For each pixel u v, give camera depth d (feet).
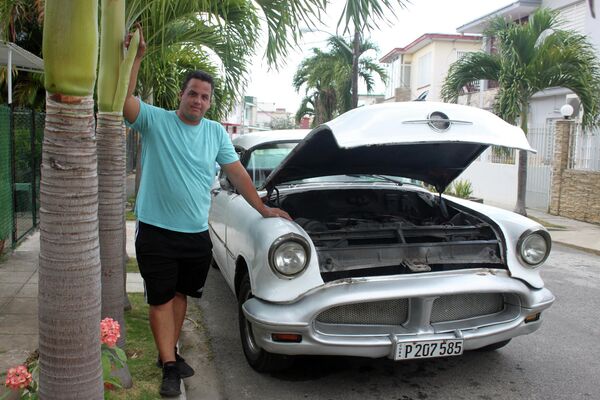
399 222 13.80
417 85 98.07
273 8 12.23
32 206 26.86
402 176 15.83
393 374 12.95
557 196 44.06
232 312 17.20
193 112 10.77
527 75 38.42
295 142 17.08
